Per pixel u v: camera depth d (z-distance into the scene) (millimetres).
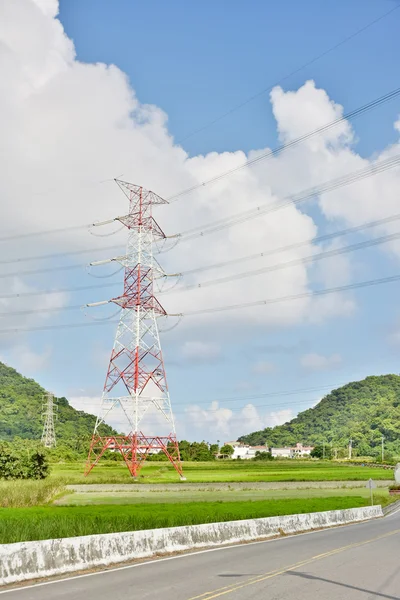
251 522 30953
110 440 97062
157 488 85812
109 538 21141
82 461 167375
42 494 63969
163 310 94188
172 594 14641
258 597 14297
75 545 19500
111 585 16172
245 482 92625
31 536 22531
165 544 24109
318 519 38906
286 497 69375
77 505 57469
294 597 14328
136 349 93125
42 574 17750
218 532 27969
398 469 98938
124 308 94125
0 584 16234
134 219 95688
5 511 47781
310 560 21609
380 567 19797
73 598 14148
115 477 94375
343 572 18625
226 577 17516
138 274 94250
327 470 141625
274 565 20250
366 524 42625
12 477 88375
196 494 75375
